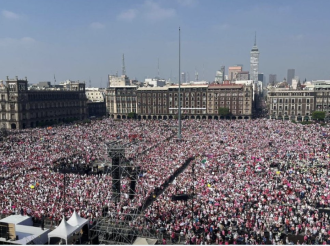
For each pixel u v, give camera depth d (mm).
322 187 62969
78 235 45688
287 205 54812
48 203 56875
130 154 92812
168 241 46625
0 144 108688
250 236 46531
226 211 53156
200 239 45844
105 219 50969
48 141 118438
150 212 53562
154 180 68625
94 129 151500
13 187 64750
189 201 57000
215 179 67438
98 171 83188
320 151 94312
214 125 161625
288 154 89250
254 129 141000
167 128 156750
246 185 63312
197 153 94750
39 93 192250
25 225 47500
